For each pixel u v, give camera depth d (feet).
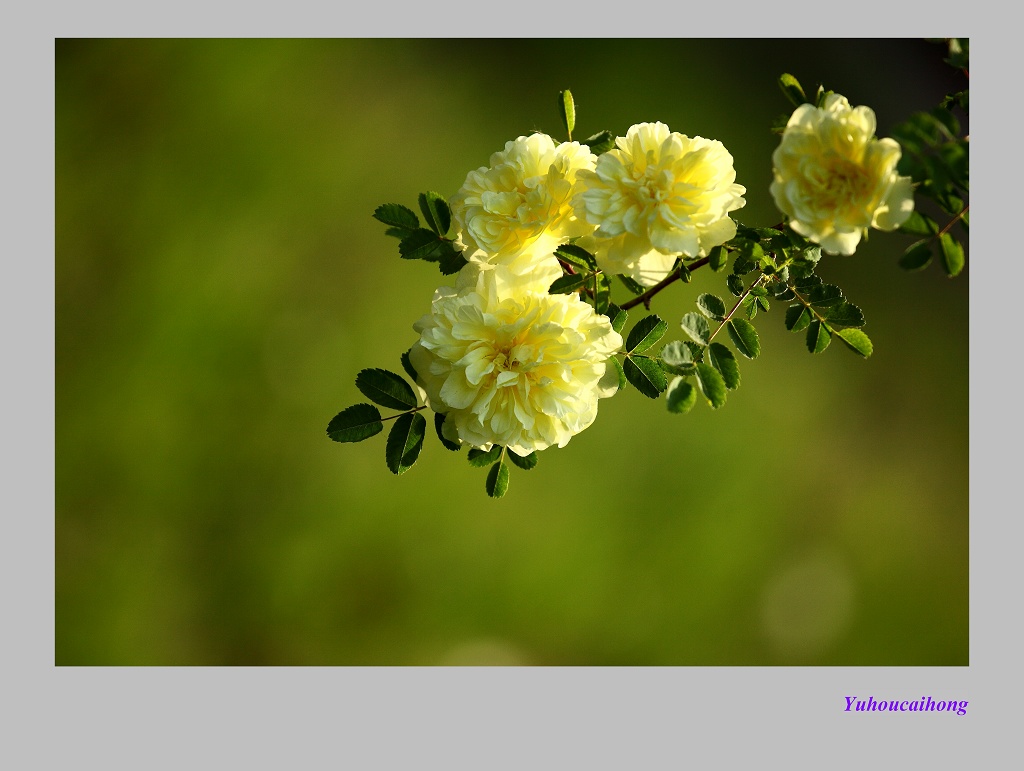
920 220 2.75
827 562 4.48
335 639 4.14
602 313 2.85
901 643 4.43
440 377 2.79
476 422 2.78
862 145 2.71
